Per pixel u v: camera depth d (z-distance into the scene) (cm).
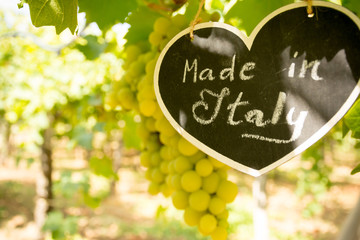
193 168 125
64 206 1252
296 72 104
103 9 158
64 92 455
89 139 331
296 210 1298
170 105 114
